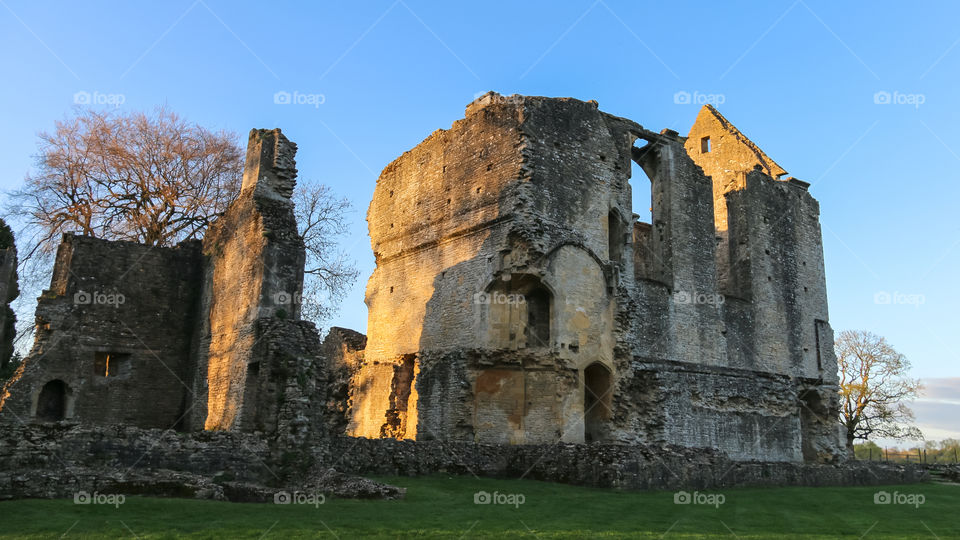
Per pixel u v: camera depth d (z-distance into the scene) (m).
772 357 37.09
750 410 34.91
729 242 38.72
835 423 39.47
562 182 29.39
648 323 31.53
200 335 26.83
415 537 13.04
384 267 35.22
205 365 25.73
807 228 41.66
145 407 26.09
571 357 27.86
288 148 25.12
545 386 27.41
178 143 38.09
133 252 26.91
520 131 28.78
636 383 30.09
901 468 33.59
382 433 31.44
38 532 12.17
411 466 23.52
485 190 29.75
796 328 38.97
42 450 16.86
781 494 23.64
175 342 27.22
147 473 17.30
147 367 26.41
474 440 27.14
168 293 27.39
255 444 19.53
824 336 40.50
